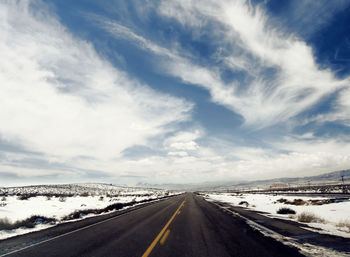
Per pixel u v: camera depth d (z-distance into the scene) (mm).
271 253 5766
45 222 11469
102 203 29906
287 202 26875
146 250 5961
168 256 5445
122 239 7355
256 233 8492
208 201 33875
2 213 16109
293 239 7418
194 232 8727
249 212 16969
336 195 41875
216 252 5852
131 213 16344
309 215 12352
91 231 8875
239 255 5590
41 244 6652
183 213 16188
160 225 10531
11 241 7168
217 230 9188
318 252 5848
